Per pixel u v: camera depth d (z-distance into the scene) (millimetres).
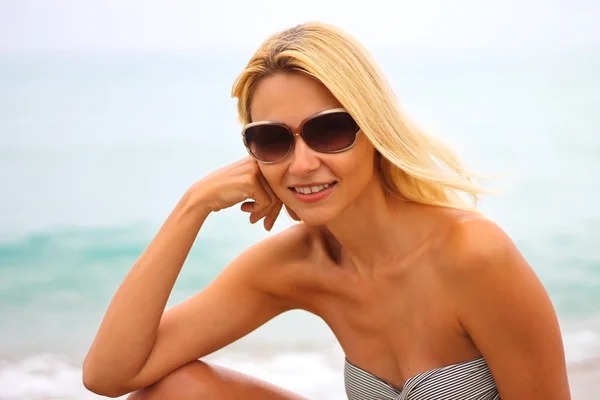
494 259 2795
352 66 2646
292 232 3328
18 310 9578
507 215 13008
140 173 17297
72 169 17406
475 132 18125
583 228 12195
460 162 2975
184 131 19375
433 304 2934
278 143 2719
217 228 11977
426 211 2979
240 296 3301
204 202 3148
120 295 3176
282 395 3291
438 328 2955
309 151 2684
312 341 7574
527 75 21688
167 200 15680
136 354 3135
